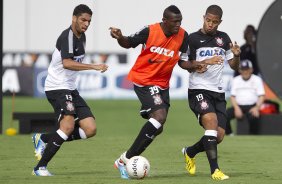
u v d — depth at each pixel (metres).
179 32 32.47
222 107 33.59
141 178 32.00
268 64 53.38
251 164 37.75
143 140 32.16
